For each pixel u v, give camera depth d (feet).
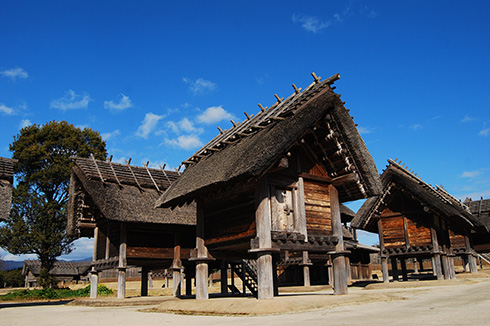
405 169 75.05
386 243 75.66
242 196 42.19
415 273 119.24
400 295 45.60
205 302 38.52
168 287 136.46
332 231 44.83
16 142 121.19
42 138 123.03
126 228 62.80
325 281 105.81
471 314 24.00
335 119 42.73
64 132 124.88
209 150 49.03
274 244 38.63
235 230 42.45
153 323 30.14
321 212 44.55
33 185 119.03
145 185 70.18
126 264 62.18
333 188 46.19
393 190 75.31
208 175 41.83
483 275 84.17
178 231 66.28
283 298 36.96
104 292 100.63
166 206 48.91
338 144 43.52
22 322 36.01
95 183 65.00
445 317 23.44
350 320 24.13
